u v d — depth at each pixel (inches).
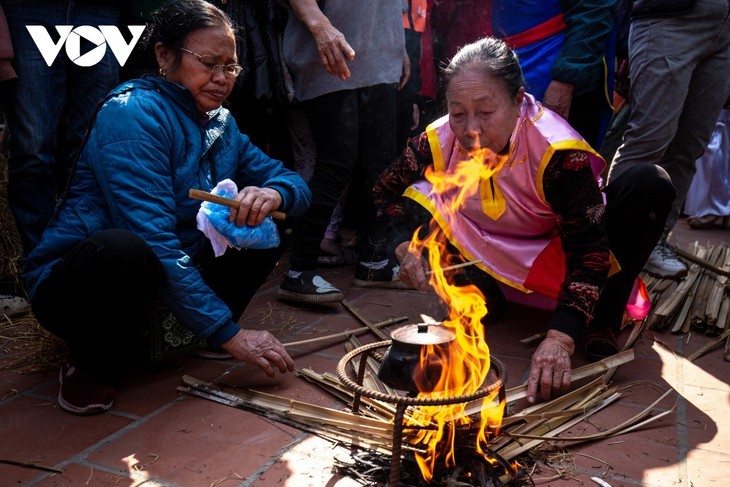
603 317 99.0
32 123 111.9
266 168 98.7
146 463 72.0
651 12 122.7
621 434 78.5
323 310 123.0
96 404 82.7
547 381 81.4
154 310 89.5
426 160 96.3
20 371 95.9
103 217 83.0
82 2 114.3
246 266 97.0
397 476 61.9
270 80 120.5
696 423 81.0
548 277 97.3
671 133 125.3
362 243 137.8
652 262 132.7
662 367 98.0
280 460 72.6
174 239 81.0
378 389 87.0
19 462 71.9
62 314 80.6
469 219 98.7
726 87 129.4
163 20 85.3
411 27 149.4
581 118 128.9
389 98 130.5
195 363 98.7
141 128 80.9
